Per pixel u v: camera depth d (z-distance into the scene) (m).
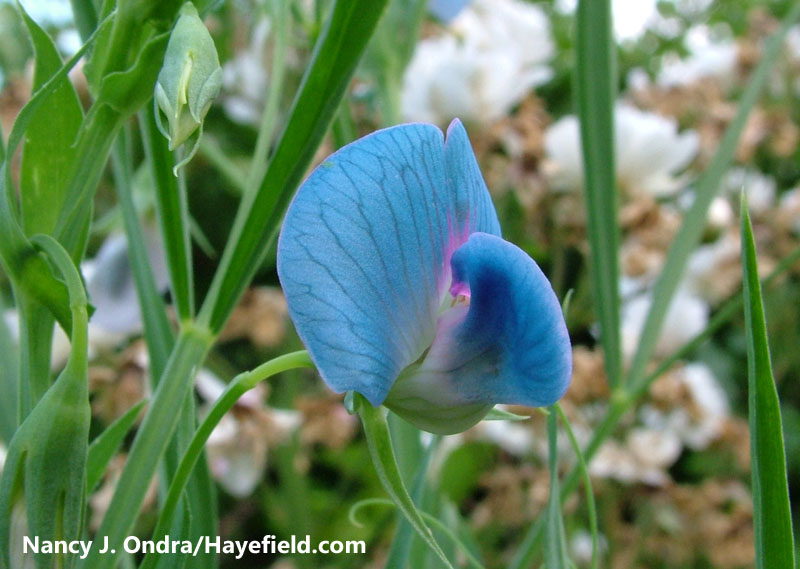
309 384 0.37
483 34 0.34
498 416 0.12
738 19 0.67
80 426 0.11
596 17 0.18
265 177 0.13
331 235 0.11
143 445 0.13
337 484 0.39
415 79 0.31
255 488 0.36
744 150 0.40
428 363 0.12
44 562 0.11
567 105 0.58
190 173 0.45
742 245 0.12
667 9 0.67
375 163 0.11
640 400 0.31
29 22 0.12
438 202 0.12
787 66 0.47
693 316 0.32
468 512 0.34
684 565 0.30
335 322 0.11
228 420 0.29
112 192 0.36
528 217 0.31
